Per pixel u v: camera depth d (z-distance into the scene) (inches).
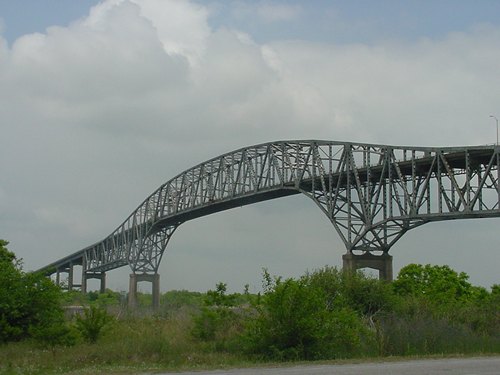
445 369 1085.8
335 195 3321.9
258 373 1044.5
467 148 2682.1
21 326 1648.6
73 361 1254.9
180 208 5088.6
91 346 1422.2
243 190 4119.1
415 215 2874.0
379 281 1990.7
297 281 1421.0
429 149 2832.2
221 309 1637.6
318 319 1393.9
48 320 1657.2
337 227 3248.0
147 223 5693.9
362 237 3117.6
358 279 1969.7
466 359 1311.5
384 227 3048.7
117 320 1918.1
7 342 1600.6
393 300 1920.5
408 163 2960.1
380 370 1074.1
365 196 3230.8
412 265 3297.2
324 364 1218.0
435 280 3196.4
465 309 1868.8
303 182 3560.5
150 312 2412.6
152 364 1230.3
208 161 4653.1
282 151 3730.3
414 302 1921.8
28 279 1681.8
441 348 1487.5
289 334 1359.5
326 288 1951.3
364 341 1489.9
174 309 2486.5
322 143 3449.8
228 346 1448.1
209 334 1562.5
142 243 5787.4
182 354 1359.5
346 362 1250.6
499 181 2568.9
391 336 1486.2
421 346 1480.1
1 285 1644.9
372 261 3127.5
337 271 2026.3
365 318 1739.7
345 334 1433.3
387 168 3075.8
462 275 3275.1
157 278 5762.8
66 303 1999.3
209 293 1673.2
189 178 4980.3
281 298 1379.2
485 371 1050.7
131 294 5659.5
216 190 4498.0
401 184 2955.2
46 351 1413.6
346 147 3270.2
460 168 2915.8
